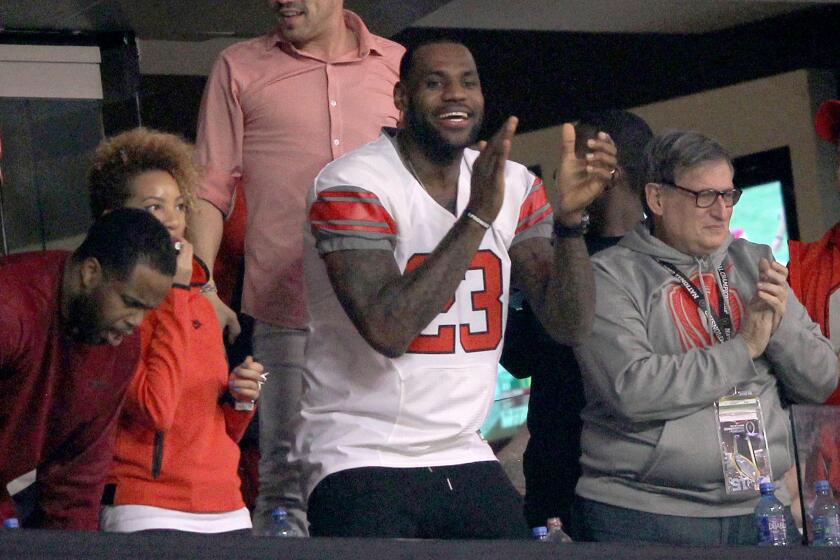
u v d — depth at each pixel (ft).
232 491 39.40
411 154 37.68
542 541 30.19
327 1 46.39
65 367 34.45
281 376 44.88
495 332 37.55
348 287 35.50
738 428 41.45
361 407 36.35
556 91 94.73
